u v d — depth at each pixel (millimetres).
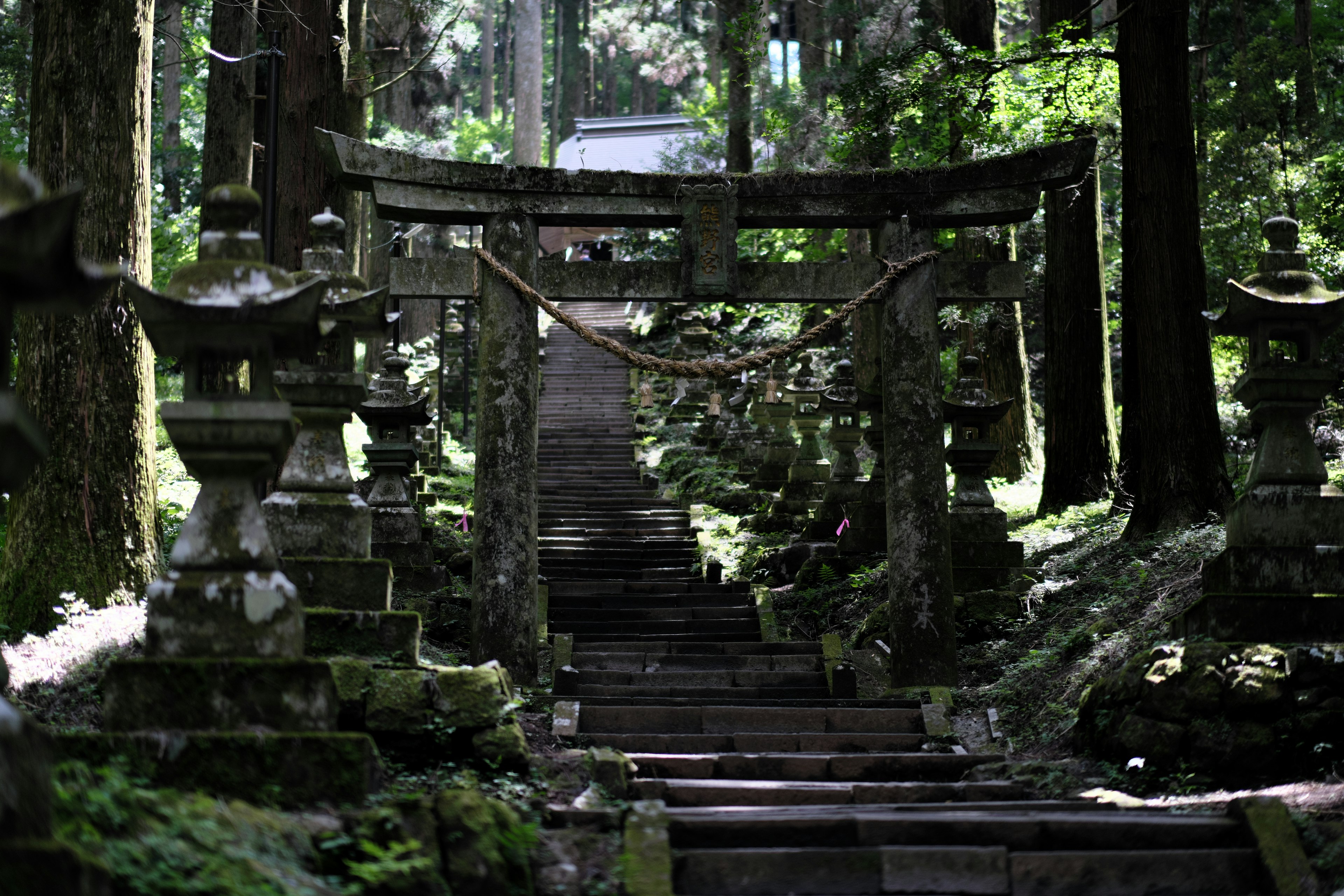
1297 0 23625
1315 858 5312
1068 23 13391
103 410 8758
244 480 5738
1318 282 7301
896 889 5375
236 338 5598
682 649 10797
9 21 18875
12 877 3307
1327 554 7066
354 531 6863
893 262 9852
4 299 3924
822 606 12078
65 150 8914
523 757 6312
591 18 47531
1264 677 6656
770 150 27016
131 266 9016
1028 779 6969
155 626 5535
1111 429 14359
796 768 7414
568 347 28547
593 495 18188
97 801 4133
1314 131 21188
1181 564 9250
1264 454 7250
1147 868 5398
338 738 5316
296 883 4320
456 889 4727
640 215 9836
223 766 5219
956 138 14172
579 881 5066
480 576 9328
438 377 24484
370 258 24328
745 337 27469
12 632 8344
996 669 9672
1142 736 6820
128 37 9078
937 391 9750
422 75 29203
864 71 14133
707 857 5398
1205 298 11391
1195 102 18641
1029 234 20641
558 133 52531
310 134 11719
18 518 8711
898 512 9656
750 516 16062
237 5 13266
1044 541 12695
